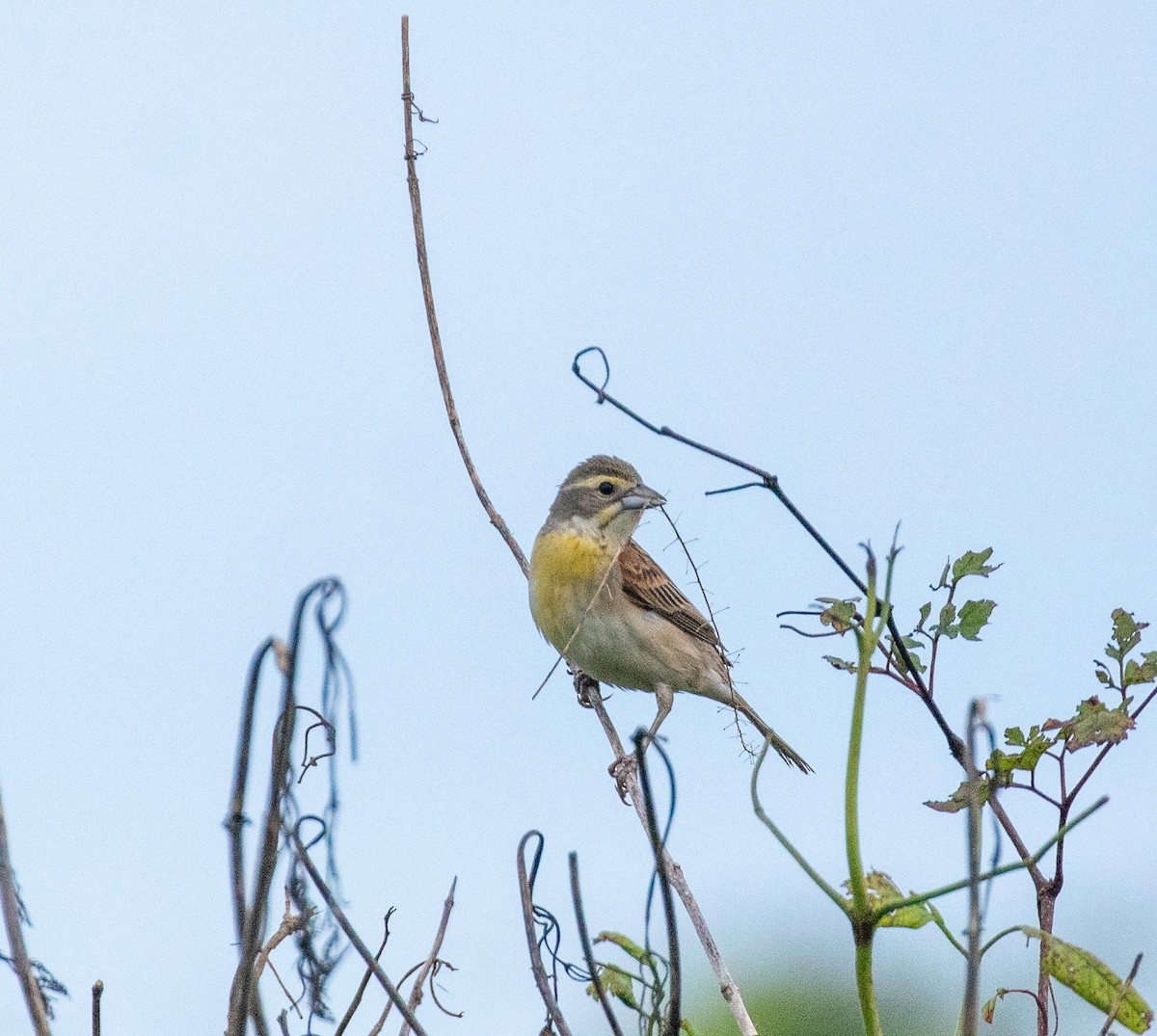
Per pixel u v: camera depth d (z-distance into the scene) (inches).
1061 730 301.9
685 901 340.8
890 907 219.8
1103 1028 237.8
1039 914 301.1
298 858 220.8
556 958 267.1
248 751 217.9
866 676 225.1
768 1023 404.8
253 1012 223.0
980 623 323.9
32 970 221.3
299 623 214.7
